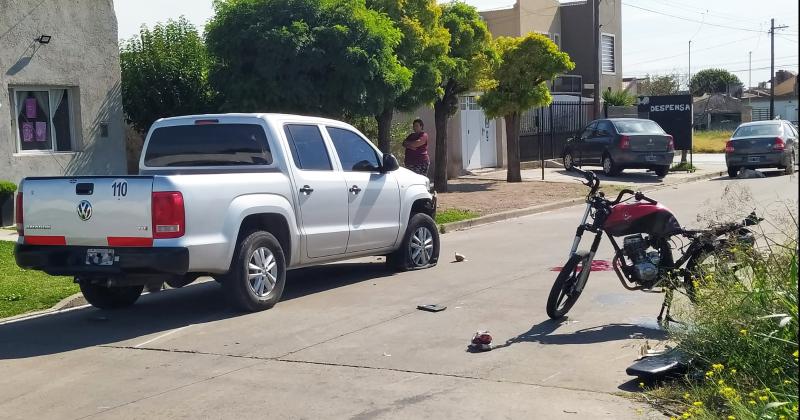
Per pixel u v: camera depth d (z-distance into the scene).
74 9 16.45
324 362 6.85
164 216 7.91
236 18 15.20
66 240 8.36
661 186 21.36
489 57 20.22
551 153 27.75
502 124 27.23
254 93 15.27
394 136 22.62
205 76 16.48
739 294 5.86
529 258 11.55
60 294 9.86
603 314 8.07
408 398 5.90
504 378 6.25
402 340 7.42
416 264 11.09
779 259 6.00
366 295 9.45
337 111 15.71
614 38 36.78
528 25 31.64
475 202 18.25
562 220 15.85
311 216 9.43
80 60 16.61
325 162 9.80
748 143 22.83
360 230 10.09
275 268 8.96
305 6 15.19
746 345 5.61
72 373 6.91
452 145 24.28
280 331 7.92
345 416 5.60
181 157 9.61
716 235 7.59
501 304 8.69
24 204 8.57
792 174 23.16
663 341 6.98
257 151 9.28
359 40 15.34
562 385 6.04
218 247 8.27
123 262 8.03
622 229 7.66
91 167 16.89
